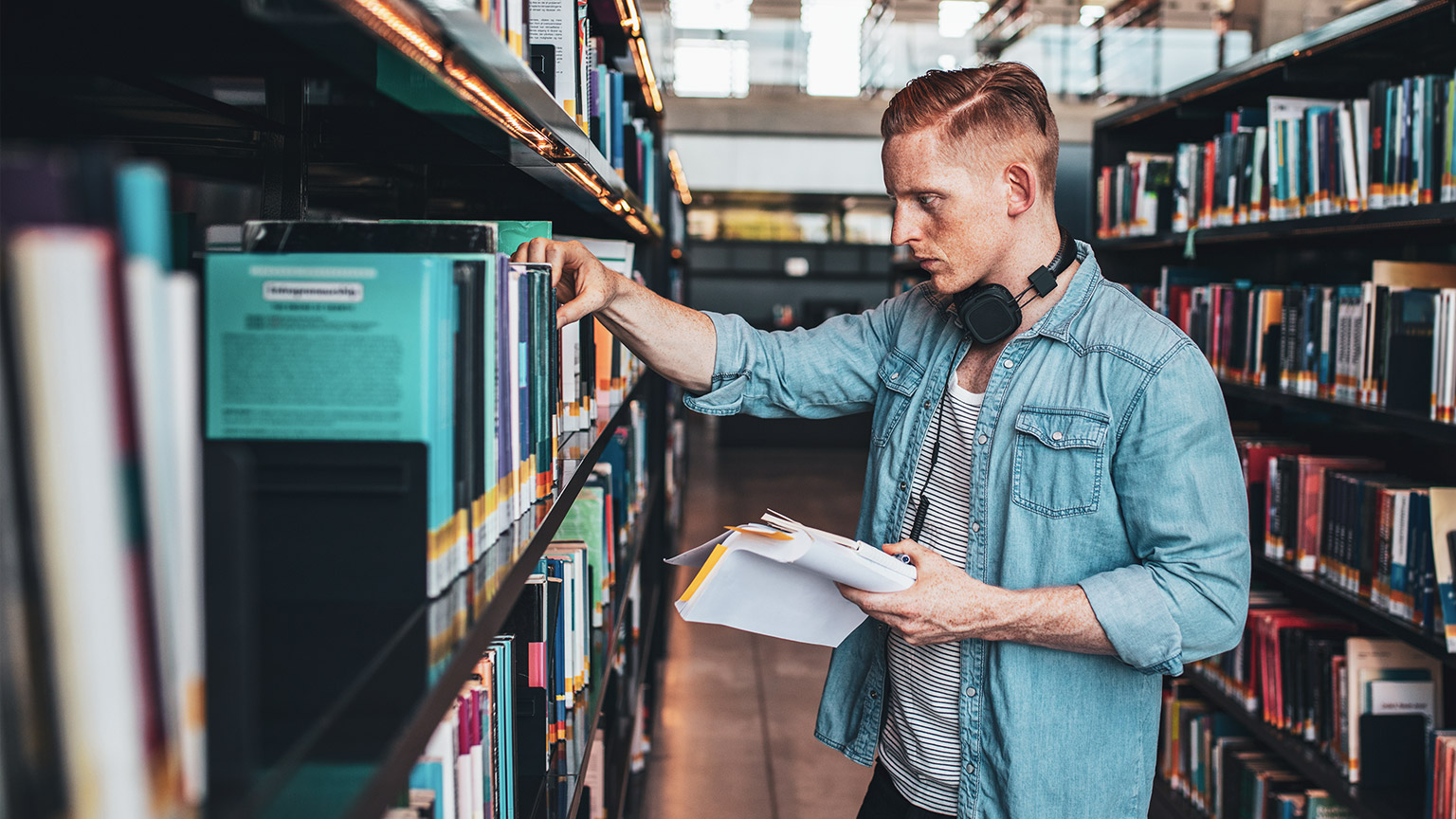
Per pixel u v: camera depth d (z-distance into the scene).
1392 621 2.12
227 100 1.08
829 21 12.06
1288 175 2.65
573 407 1.64
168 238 0.87
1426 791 2.11
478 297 0.82
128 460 0.35
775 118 11.81
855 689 1.60
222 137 1.14
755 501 7.73
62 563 0.33
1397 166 2.17
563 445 1.50
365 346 0.69
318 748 0.49
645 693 3.35
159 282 0.37
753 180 11.92
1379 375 2.24
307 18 0.65
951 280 1.34
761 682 4.15
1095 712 1.33
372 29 0.68
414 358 0.69
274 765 0.46
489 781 1.06
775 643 4.62
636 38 2.47
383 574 0.69
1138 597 1.22
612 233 2.90
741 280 13.06
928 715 1.44
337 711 0.52
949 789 1.43
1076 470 1.29
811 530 1.24
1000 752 1.34
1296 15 7.96
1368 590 2.28
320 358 0.69
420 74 0.84
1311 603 2.79
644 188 3.12
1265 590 2.90
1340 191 2.41
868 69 12.05
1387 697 2.26
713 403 1.57
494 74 0.85
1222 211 3.02
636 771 2.96
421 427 0.69
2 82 0.74
